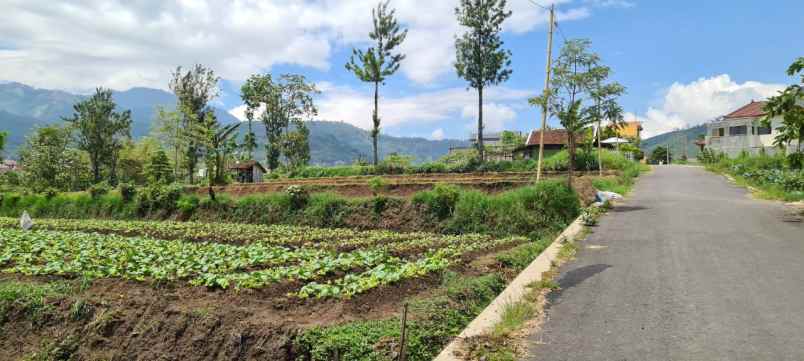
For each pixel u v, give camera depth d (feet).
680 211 57.77
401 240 59.93
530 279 31.73
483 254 47.14
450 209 71.77
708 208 59.36
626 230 47.65
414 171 143.54
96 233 73.05
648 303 26.20
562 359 19.93
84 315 31.65
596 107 69.97
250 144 220.64
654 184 96.43
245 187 127.65
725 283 28.99
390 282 33.37
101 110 220.64
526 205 66.03
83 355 29.09
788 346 20.11
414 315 26.18
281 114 226.58
